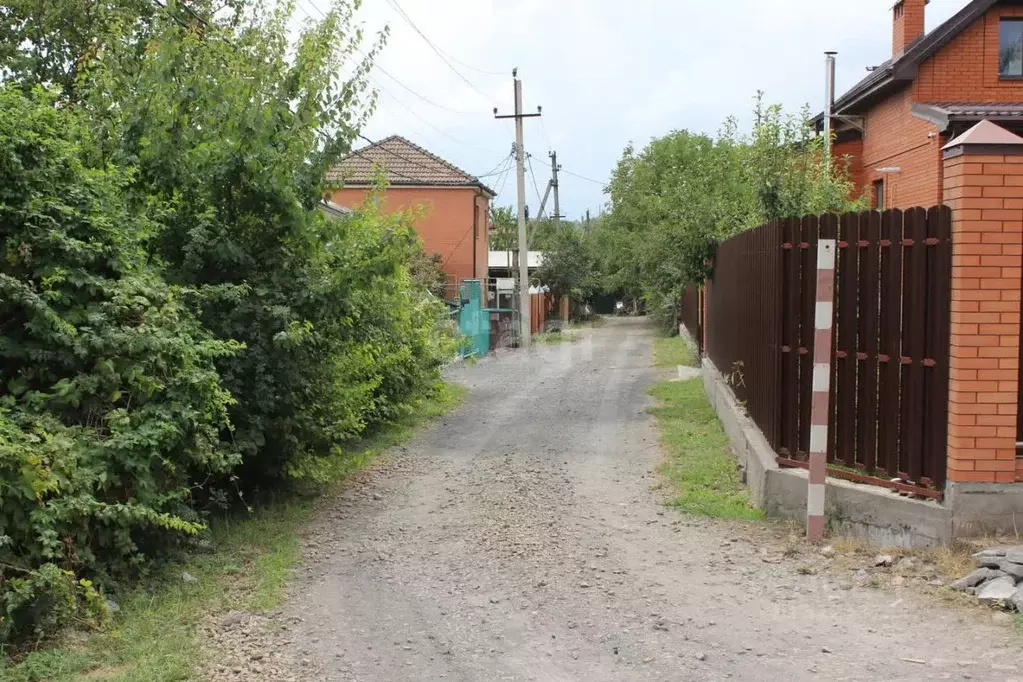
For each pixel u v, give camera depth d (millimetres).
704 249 14430
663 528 7145
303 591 5863
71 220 5891
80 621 4938
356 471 9578
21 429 5191
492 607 5516
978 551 5617
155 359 5805
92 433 5441
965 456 5742
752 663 4551
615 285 46125
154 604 5398
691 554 6422
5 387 5594
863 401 6438
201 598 5605
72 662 4508
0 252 5680
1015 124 13859
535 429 12242
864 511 6258
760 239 8461
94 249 5891
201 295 6973
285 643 4973
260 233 7859
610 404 14430
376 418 11406
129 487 5594
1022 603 4992
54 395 5445
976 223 5660
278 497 8312
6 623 4504
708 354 16031
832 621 5086
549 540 6895
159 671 4469
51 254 5691
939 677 4285
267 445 7852
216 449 6742
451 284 30844
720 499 7801
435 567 6340
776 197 12438
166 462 5742
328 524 7535
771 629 5004
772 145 13812
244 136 7566
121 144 7398
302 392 7875
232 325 7379
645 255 23750
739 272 10469
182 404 5855
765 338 8055
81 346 5578
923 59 15711
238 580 6020
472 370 20422
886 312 6227
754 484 7703
